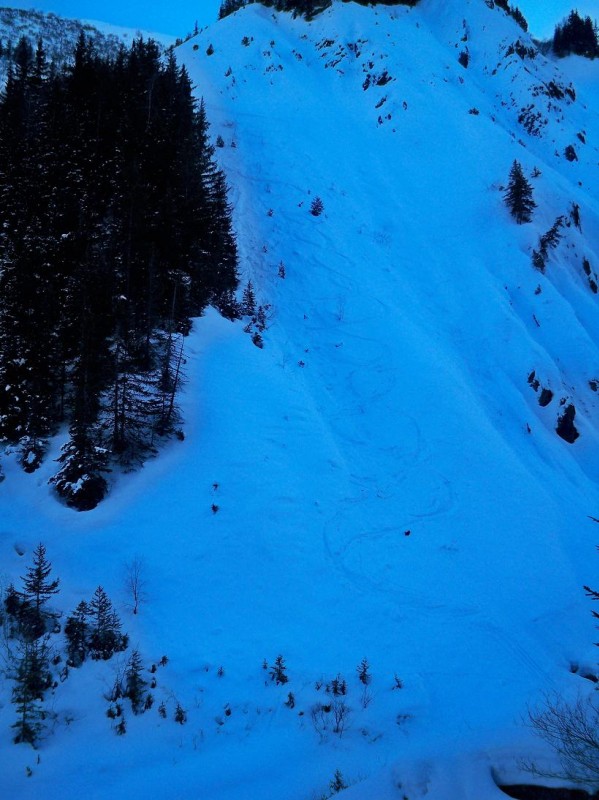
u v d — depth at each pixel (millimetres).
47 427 24266
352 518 24500
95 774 11625
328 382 34938
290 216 51625
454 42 105438
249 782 11609
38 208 31031
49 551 19156
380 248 51500
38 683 13438
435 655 18359
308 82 84562
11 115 38125
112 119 38406
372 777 9547
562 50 150125
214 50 90812
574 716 10156
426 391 35125
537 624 21109
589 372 45531
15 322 24297
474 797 8000
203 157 41688
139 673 15023
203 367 29594
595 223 66875
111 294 26766
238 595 19344
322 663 17109
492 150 67750
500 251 53938
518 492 29359
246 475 24141
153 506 21953
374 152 70125
